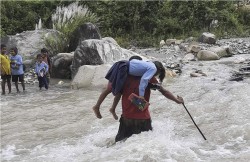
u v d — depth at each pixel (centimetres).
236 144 572
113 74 564
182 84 1035
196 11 1980
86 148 600
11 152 617
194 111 768
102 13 1958
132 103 567
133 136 573
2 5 1981
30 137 691
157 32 1936
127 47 1834
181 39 1852
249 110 730
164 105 833
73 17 1700
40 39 1573
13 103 986
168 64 1330
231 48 1540
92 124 744
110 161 507
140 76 567
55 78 1391
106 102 926
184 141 593
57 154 586
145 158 503
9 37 1591
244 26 1964
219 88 936
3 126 773
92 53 1301
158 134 599
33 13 1983
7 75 1120
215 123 682
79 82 1157
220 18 1961
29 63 1476
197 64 1309
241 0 2058
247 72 1111
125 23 1983
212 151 545
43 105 945
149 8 1980
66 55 1397
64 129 728
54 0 1995
